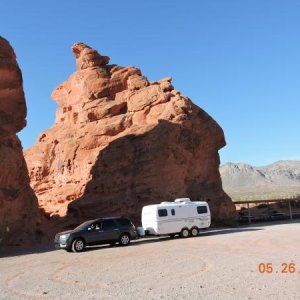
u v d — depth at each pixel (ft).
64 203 139.64
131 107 153.38
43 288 39.22
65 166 152.56
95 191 126.52
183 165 132.26
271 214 165.07
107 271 47.62
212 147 146.00
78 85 173.68
